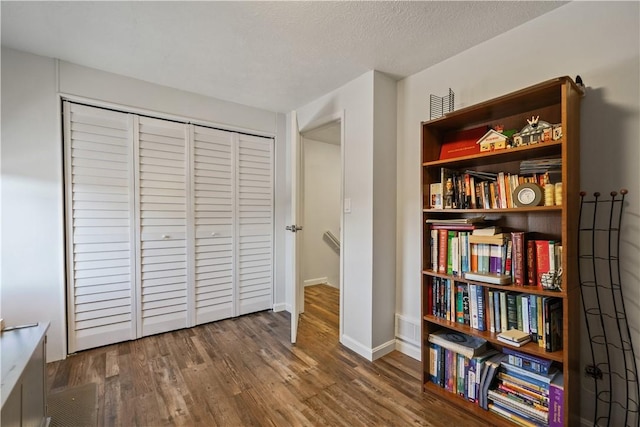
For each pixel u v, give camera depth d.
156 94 2.51
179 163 2.65
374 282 2.21
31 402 1.19
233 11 1.58
